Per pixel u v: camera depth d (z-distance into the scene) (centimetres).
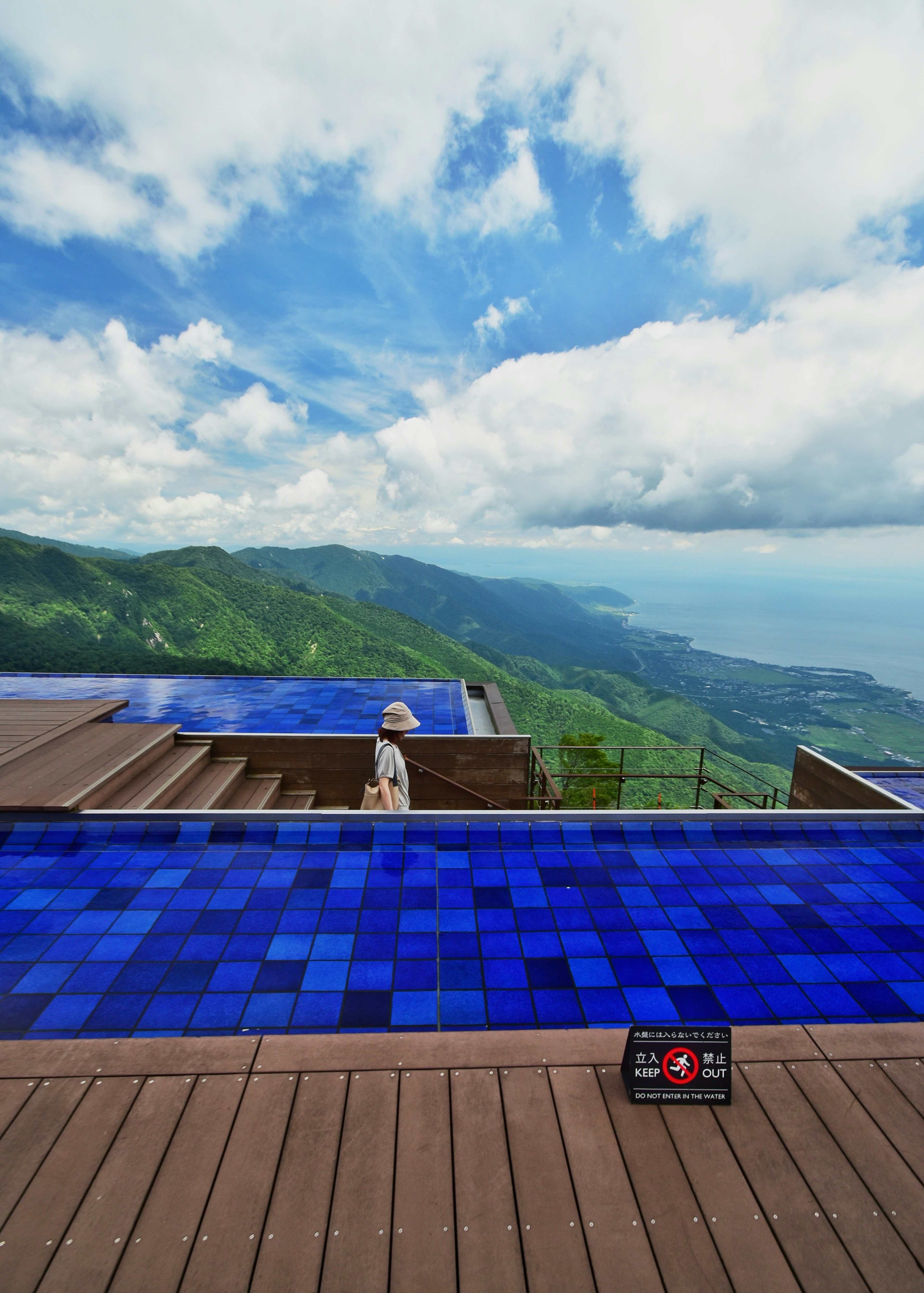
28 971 285
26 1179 167
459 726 887
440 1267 149
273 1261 149
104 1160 172
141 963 292
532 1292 145
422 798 788
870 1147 184
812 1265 152
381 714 938
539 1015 267
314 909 338
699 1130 187
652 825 421
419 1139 180
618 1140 182
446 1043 214
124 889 352
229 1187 166
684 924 335
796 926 336
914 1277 151
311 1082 198
